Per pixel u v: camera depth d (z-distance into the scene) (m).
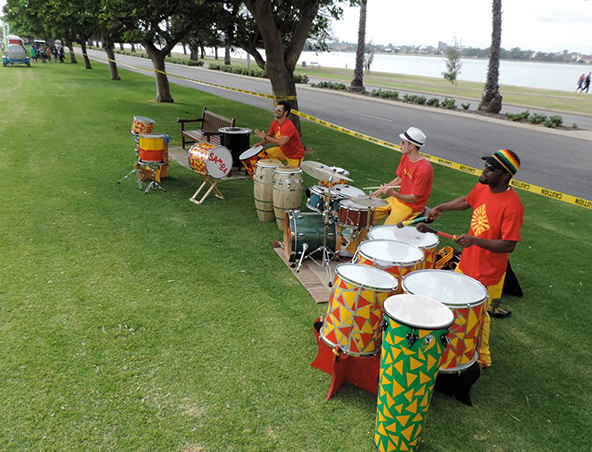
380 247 4.14
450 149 13.79
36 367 3.72
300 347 4.23
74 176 8.77
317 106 22.41
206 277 5.37
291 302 4.97
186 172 9.63
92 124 13.78
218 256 5.93
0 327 4.17
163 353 4.00
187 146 12.10
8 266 5.27
